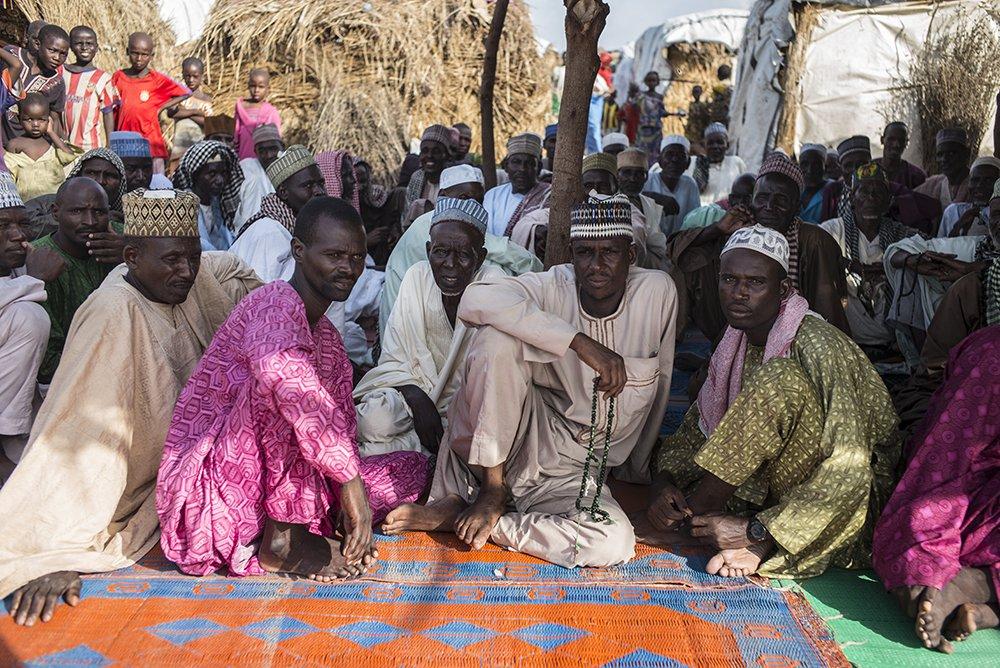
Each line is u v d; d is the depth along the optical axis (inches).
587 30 167.6
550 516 134.3
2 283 144.7
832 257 203.6
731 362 145.0
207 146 241.9
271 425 120.5
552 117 424.2
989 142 372.8
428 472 151.6
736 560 127.7
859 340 247.8
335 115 356.2
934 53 387.9
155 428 132.4
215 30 365.1
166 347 135.3
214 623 113.3
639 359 143.9
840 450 126.9
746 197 267.4
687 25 722.2
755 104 435.5
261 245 203.9
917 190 310.0
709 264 230.5
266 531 125.3
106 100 306.8
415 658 107.2
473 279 167.0
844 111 406.9
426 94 373.1
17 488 121.0
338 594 121.1
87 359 125.4
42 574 117.9
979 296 171.9
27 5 324.8
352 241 125.3
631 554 132.2
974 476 119.7
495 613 117.1
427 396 163.0
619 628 114.0
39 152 253.8
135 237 130.3
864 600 123.0
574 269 148.4
